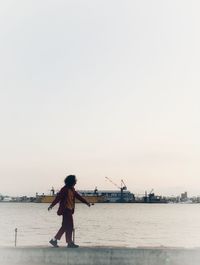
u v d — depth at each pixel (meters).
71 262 12.52
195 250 12.43
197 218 140.50
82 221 117.50
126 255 12.50
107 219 130.75
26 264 12.52
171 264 12.38
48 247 12.91
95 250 12.55
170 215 169.75
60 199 13.14
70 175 13.33
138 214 179.62
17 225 94.38
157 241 57.38
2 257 12.66
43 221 116.00
